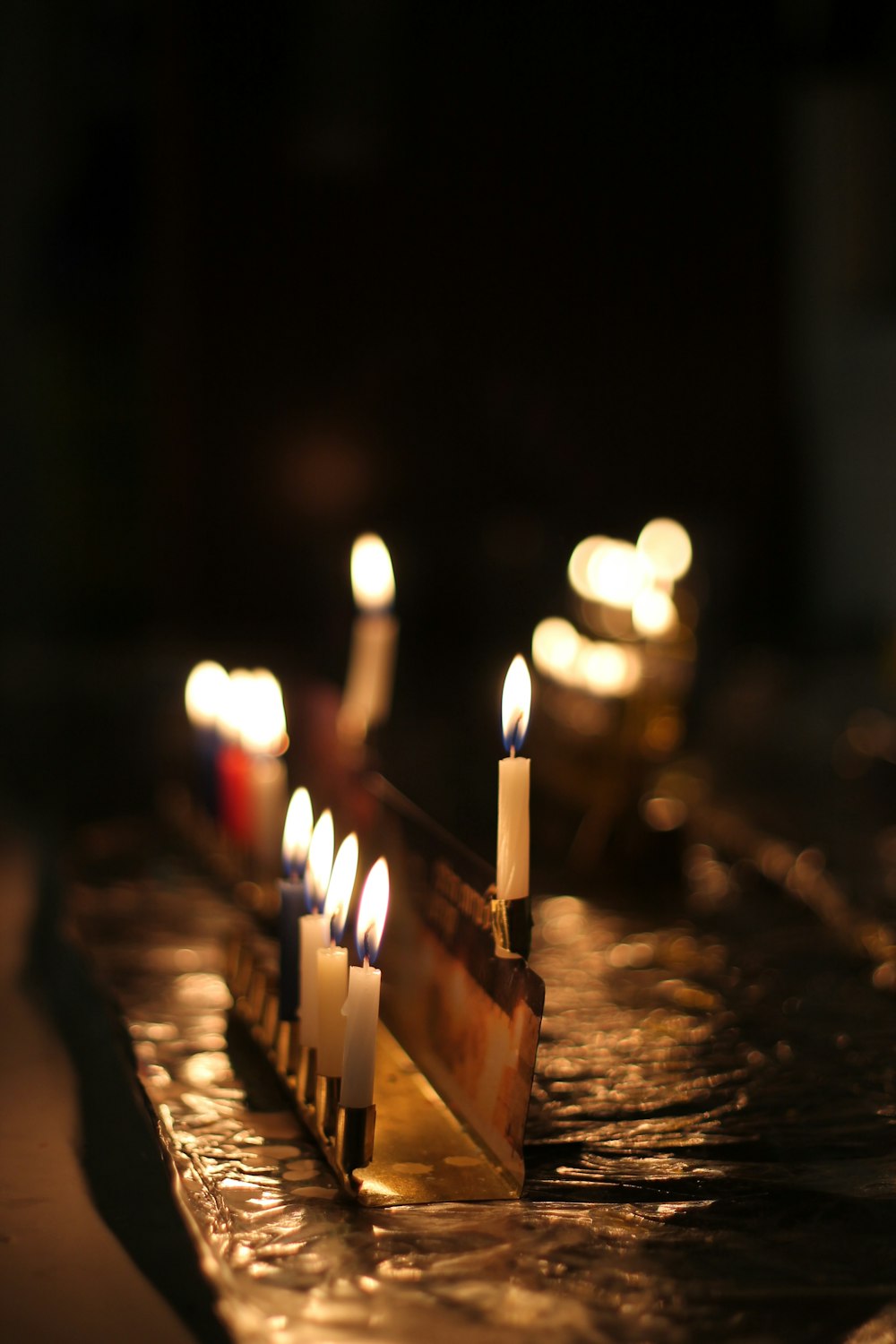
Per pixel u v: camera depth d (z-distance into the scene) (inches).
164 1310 28.6
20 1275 29.4
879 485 126.9
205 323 124.0
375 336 125.1
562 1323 27.6
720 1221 30.1
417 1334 27.4
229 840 49.6
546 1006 39.2
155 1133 32.3
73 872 50.0
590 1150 32.5
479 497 126.2
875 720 80.5
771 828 57.4
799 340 127.0
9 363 148.0
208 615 125.4
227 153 122.6
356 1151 30.9
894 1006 39.1
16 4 146.3
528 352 126.1
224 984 39.9
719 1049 36.8
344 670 94.2
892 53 119.1
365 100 123.1
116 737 87.0
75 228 139.9
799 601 127.7
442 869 34.5
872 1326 27.7
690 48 124.6
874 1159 32.2
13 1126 33.9
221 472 125.0
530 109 124.7
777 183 125.9
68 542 148.1
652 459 127.1
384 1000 36.2
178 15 121.3
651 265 126.4
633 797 48.7
